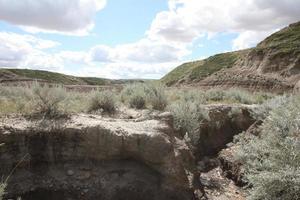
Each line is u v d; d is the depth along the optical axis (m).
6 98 11.51
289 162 6.43
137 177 7.70
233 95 24.22
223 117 13.70
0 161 7.29
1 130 7.45
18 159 7.46
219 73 65.75
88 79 109.44
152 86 14.05
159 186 7.52
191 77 76.25
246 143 8.34
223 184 8.97
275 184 6.18
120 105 12.30
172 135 8.79
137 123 8.87
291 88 47.94
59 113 8.89
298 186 5.93
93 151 7.92
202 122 11.98
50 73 91.31
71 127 8.00
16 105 9.34
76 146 7.95
